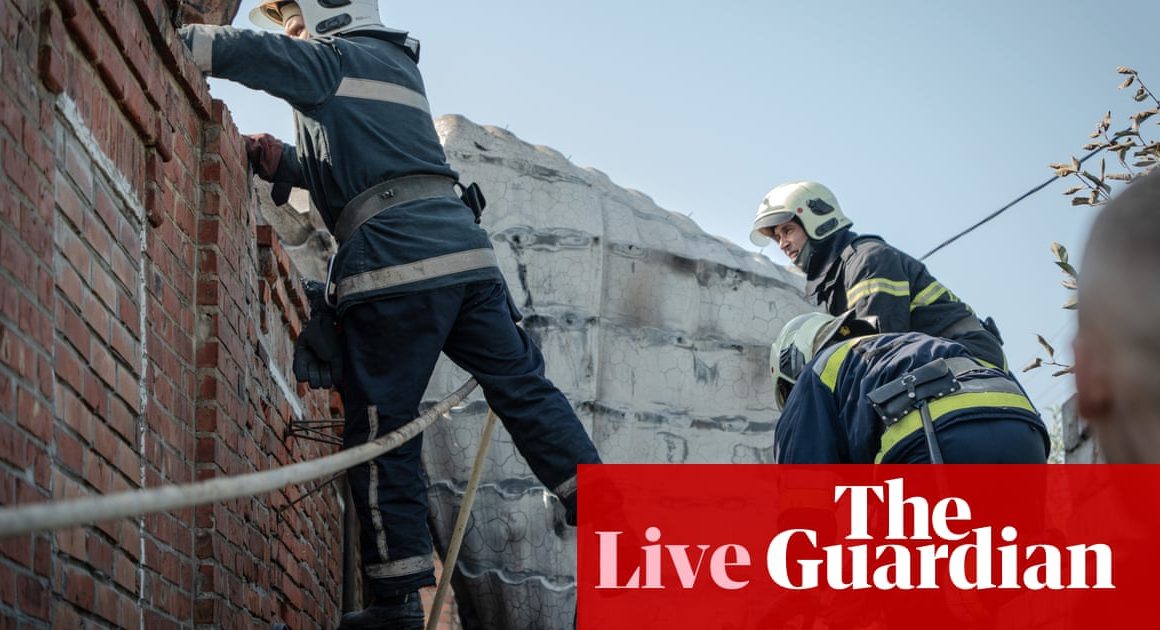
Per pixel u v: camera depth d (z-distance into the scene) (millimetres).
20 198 2578
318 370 4145
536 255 6566
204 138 4180
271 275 4891
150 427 3500
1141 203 879
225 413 4105
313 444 6004
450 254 4102
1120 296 867
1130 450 884
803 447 4051
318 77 4125
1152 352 855
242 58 4031
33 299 2623
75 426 2887
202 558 3838
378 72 4219
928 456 3850
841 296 5445
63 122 2928
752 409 6836
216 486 1662
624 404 6574
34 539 2549
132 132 3455
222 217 4164
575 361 6461
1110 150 4832
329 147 4148
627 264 6762
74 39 2980
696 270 6926
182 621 3668
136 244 3463
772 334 6973
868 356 4113
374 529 3998
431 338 4039
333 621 6547
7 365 2459
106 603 3027
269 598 4809
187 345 3918
